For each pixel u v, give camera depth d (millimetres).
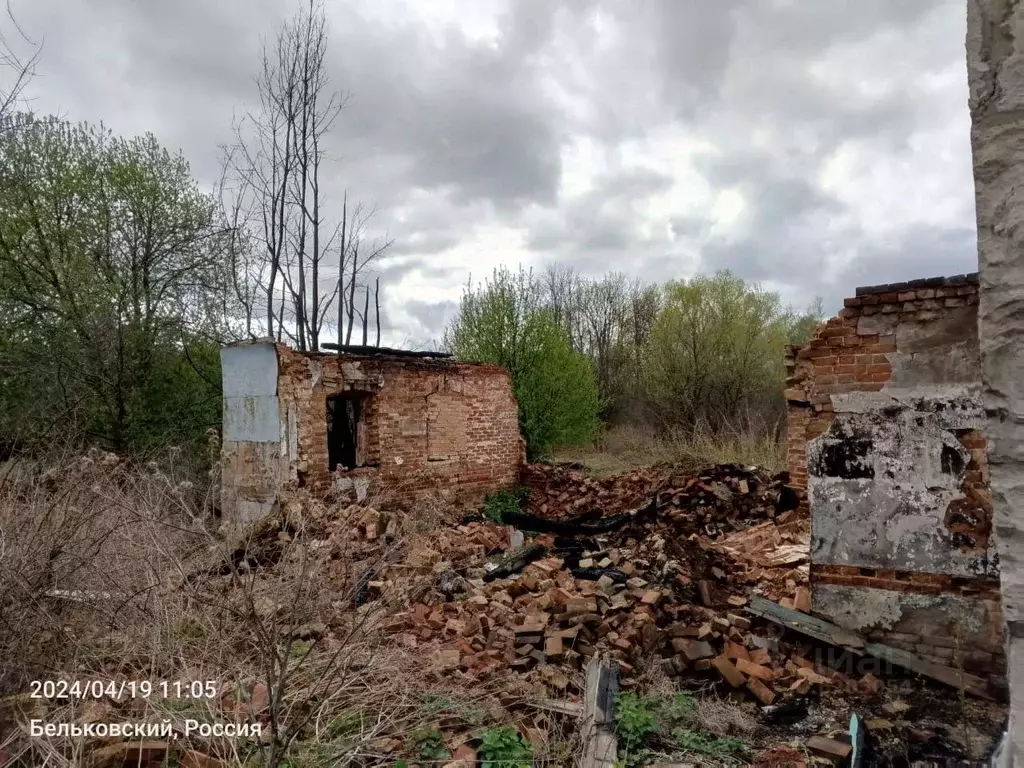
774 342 26453
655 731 4523
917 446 5797
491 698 4766
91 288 15922
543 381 20781
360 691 4582
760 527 8383
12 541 4738
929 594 5738
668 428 25844
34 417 12391
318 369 10844
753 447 16844
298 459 10484
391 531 9234
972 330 5559
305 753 3852
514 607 6871
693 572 7227
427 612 6664
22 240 15930
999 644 5457
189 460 13703
